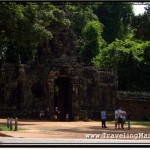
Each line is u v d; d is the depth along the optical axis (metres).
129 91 81.31
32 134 36.78
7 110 69.56
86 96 73.75
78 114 69.81
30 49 57.81
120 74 86.12
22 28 48.62
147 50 75.75
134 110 78.06
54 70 70.06
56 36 73.75
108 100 75.25
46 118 68.75
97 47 95.19
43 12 57.47
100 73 75.81
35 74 71.69
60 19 64.69
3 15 46.06
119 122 48.41
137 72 86.19
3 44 55.06
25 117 69.25
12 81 71.06
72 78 70.56
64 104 74.62
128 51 87.12
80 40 97.12
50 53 73.19
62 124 56.75
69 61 71.31
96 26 96.19
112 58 88.25
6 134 35.28
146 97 78.38
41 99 70.94
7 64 72.00
